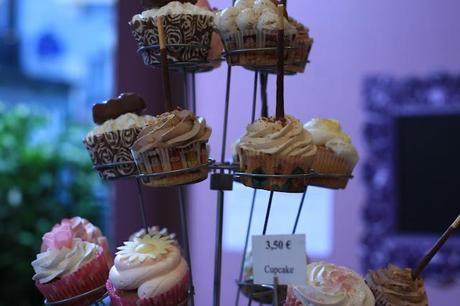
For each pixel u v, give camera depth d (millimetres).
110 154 1526
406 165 2807
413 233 2791
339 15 2922
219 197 1453
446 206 2736
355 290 1356
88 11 3811
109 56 3752
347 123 2916
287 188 1394
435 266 2754
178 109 1396
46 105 3812
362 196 2887
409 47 2812
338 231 2932
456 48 2740
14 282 3434
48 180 3545
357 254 2896
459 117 2721
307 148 1393
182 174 1382
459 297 2719
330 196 2943
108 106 1552
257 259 1319
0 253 3422
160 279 1348
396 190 2820
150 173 1385
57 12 3867
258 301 1579
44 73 3867
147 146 1356
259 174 1379
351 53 2908
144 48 1503
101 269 1482
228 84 1530
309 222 2975
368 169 2875
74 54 3844
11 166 3504
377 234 2855
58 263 1448
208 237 3164
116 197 2734
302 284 1337
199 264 3186
